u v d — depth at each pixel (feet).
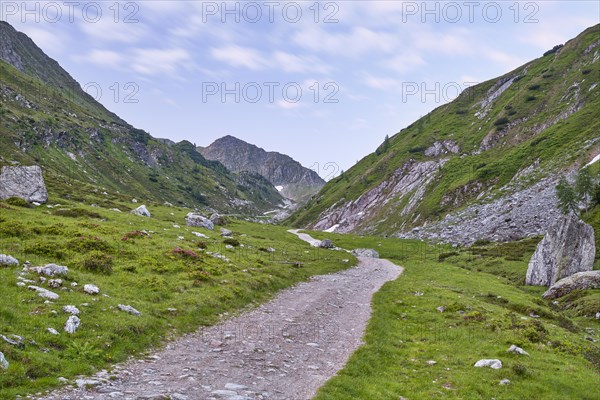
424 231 428.56
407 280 177.47
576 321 132.67
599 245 235.81
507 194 437.58
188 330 73.15
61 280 74.28
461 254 282.15
